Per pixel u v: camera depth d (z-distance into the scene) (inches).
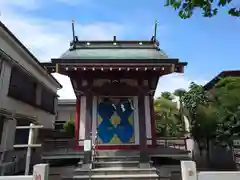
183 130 751.1
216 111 497.0
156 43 426.0
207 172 247.3
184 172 244.4
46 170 233.8
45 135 703.7
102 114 410.9
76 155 360.5
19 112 543.8
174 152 366.0
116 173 312.8
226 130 451.2
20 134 549.6
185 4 186.7
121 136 402.3
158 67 349.7
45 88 726.5
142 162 332.8
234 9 172.7
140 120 355.6
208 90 624.4
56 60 342.6
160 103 836.0
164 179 343.9
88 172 311.7
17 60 521.0
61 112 997.8
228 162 474.9
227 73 586.9
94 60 344.8
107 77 382.6
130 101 419.5
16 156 490.0
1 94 453.7
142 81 374.6
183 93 715.4
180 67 364.5
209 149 562.6
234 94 453.7
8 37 462.0
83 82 386.3
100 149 392.5
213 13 185.6
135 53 396.2
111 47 420.2
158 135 804.6
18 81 542.3
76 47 418.3
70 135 781.3
